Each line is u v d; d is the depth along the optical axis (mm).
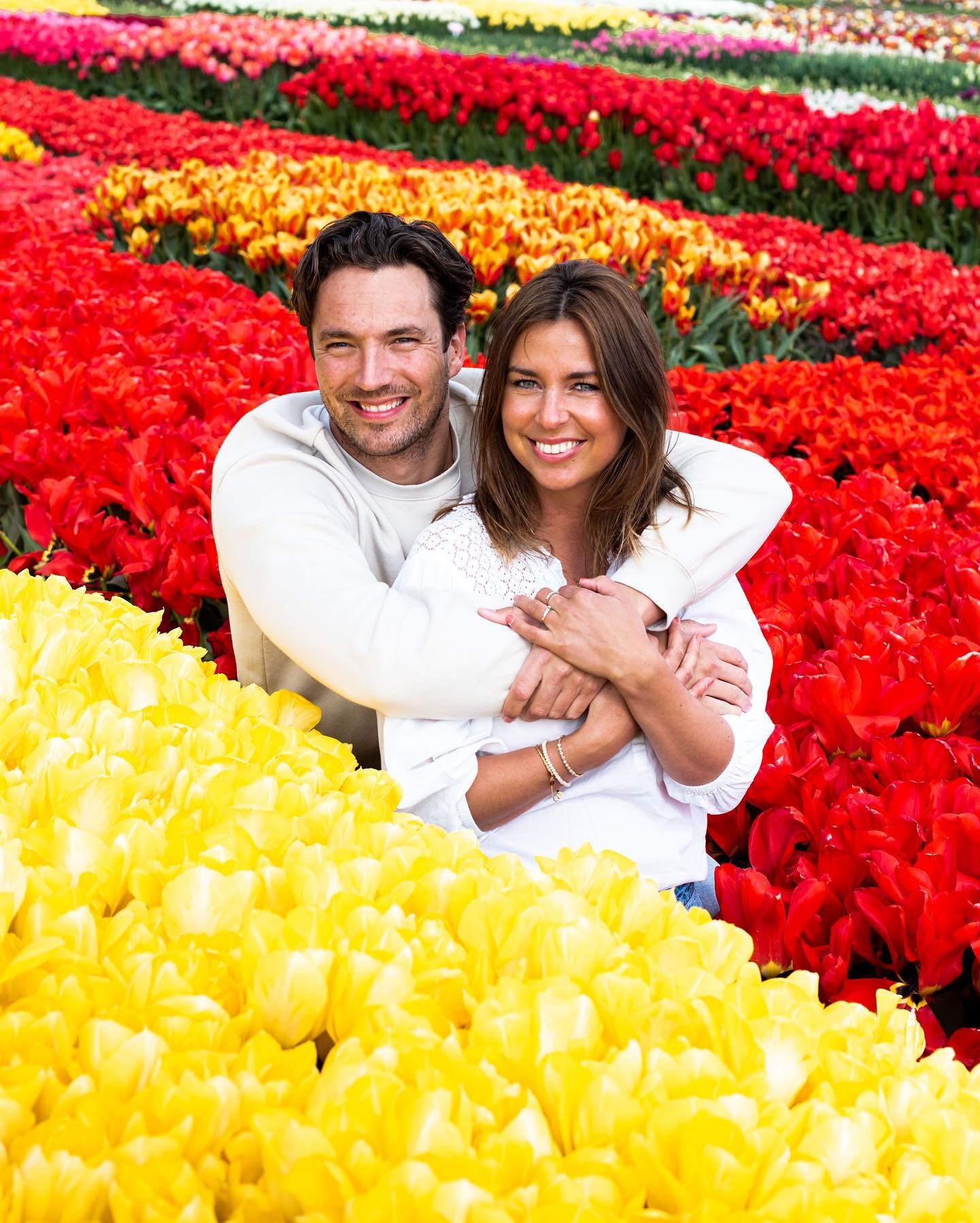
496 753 2055
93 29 14555
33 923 1281
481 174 8266
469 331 5566
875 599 2645
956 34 24422
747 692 2135
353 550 2107
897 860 1786
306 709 2041
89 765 1588
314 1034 1239
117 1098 1080
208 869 1338
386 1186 936
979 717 2379
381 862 1478
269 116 13547
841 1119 1061
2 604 2254
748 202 10523
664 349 5730
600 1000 1216
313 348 2240
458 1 24953
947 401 4395
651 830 2139
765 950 1790
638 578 2094
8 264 5445
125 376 3676
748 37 24000
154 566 2793
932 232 9844
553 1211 927
